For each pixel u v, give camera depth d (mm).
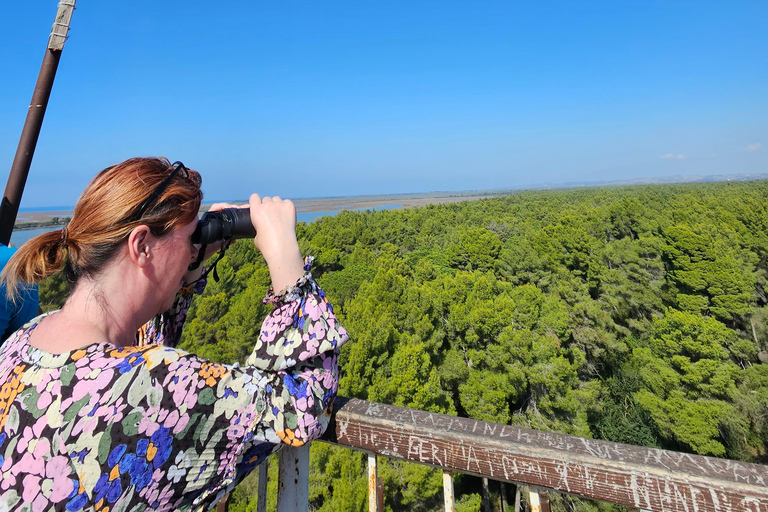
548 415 17953
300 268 937
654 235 41031
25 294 1146
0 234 1359
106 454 644
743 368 19922
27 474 647
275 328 880
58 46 1391
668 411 17453
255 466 854
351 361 14922
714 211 43000
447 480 1064
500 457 968
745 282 22875
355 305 20000
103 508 642
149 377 688
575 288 30984
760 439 16375
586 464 907
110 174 780
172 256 824
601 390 21516
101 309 756
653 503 857
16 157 1379
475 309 18625
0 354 797
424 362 15117
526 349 17188
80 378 675
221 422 734
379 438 1079
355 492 9359
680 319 18641
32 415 666
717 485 818
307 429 819
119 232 733
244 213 1013
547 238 37625
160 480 679
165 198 775
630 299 26297
